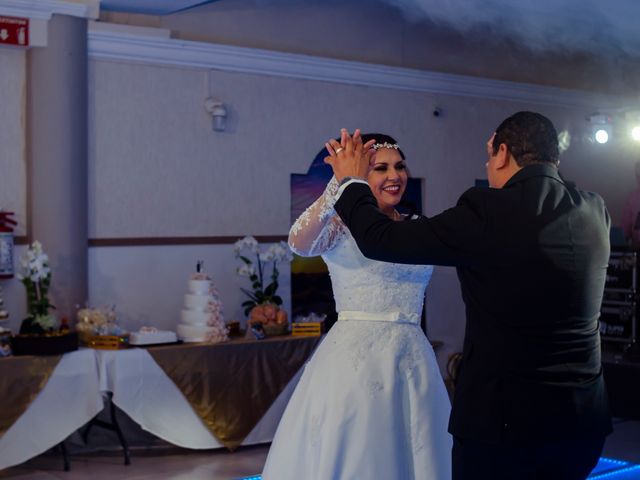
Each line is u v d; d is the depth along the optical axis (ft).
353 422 8.76
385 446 8.73
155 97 21.56
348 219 7.35
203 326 19.54
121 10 21.81
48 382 17.53
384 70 25.32
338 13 25.17
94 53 20.74
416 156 26.35
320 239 9.04
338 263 9.32
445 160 26.96
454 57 27.55
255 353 19.65
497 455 6.81
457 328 27.17
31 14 19.54
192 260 22.03
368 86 25.23
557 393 6.72
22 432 17.28
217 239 22.36
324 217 8.75
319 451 8.83
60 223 19.83
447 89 26.94
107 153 20.93
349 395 8.81
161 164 21.65
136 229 21.30
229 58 22.56
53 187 19.77
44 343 17.48
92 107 20.72
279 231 23.47
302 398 9.29
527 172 7.11
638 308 21.43
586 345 6.90
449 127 27.04
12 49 19.77
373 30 25.86
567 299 6.75
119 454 19.53
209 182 22.34
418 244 6.82
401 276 9.20
